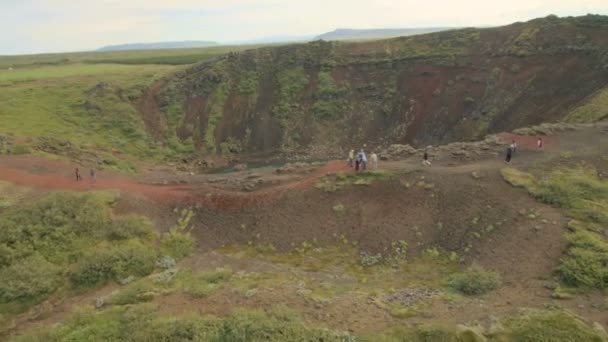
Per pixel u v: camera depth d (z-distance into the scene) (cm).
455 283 2011
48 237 2552
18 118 5459
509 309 1658
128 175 4181
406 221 2648
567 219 2306
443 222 2572
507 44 6219
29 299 2170
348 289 2038
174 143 5800
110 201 2978
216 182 3666
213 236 2803
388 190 2891
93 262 2369
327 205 2883
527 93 5388
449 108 5775
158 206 3058
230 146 5831
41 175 3566
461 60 6319
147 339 1516
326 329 1519
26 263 2341
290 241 2678
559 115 4872
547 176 2830
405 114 5978
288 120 6203
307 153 5644
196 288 1989
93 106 6103
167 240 2712
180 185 3584
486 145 3591
